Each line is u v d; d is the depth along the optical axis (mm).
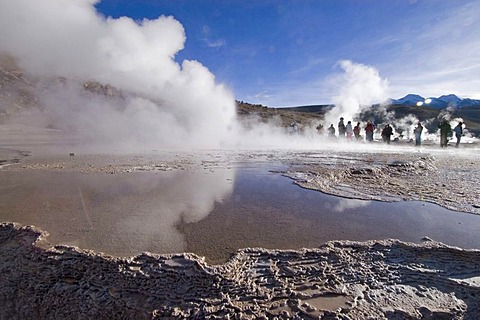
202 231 3660
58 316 2748
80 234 3535
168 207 4555
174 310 2467
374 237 3537
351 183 6410
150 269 2846
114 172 7277
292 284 2699
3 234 3631
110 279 2818
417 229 3801
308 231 3705
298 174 7086
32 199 4867
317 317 2361
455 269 2920
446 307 2482
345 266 2945
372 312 2424
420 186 6207
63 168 7758
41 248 3225
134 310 2549
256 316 2373
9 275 3102
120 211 4332
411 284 2736
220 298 2533
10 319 2918
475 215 4363
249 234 3594
